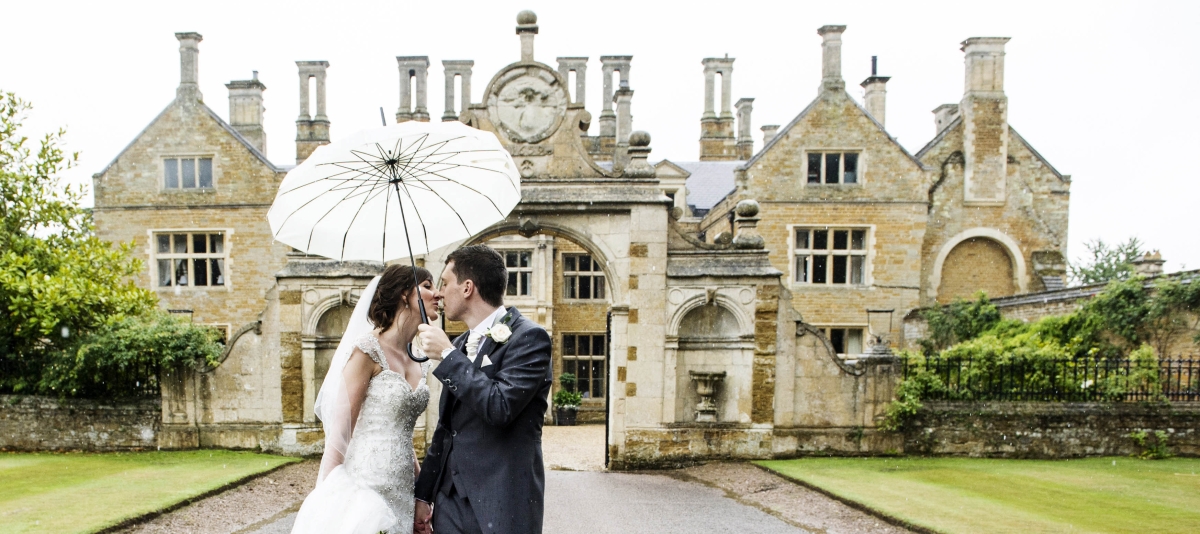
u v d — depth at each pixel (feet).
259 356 39.22
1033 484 31.58
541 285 71.36
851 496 28.94
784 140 67.77
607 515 27.71
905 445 40.06
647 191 39.83
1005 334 58.18
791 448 39.65
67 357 38.55
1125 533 23.00
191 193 66.64
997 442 39.75
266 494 29.48
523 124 40.09
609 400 40.24
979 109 70.79
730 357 40.16
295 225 13.14
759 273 39.50
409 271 12.80
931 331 66.39
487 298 11.85
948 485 31.37
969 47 71.00
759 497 31.19
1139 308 46.55
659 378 39.65
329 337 39.60
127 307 42.37
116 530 22.53
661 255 39.68
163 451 38.65
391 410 12.23
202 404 39.22
